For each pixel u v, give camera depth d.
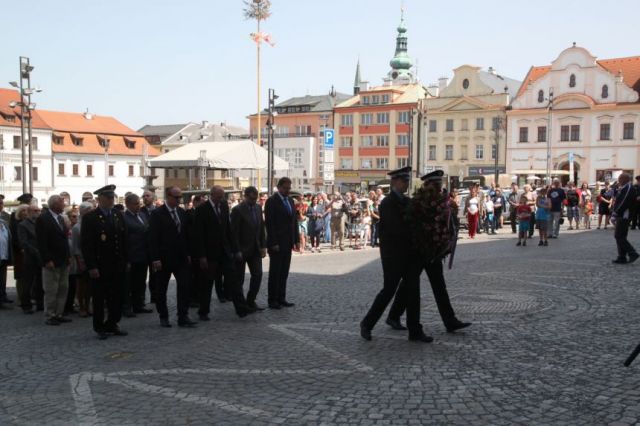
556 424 5.05
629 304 9.88
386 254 7.82
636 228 26.17
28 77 30.50
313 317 9.51
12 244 11.29
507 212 32.06
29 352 7.83
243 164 28.78
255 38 39.94
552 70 67.62
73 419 5.43
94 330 8.72
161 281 9.24
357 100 86.75
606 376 6.22
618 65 67.00
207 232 9.53
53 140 81.94
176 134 112.19
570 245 19.84
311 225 21.66
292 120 92.38
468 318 9.09
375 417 5.30
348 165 85.19
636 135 62.84
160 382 6.40
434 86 85.25
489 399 5.66
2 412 5.66
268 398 5.82
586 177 65.81
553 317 9.02
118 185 88.81
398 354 7.22
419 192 7.69
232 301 10.27
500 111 71.25
